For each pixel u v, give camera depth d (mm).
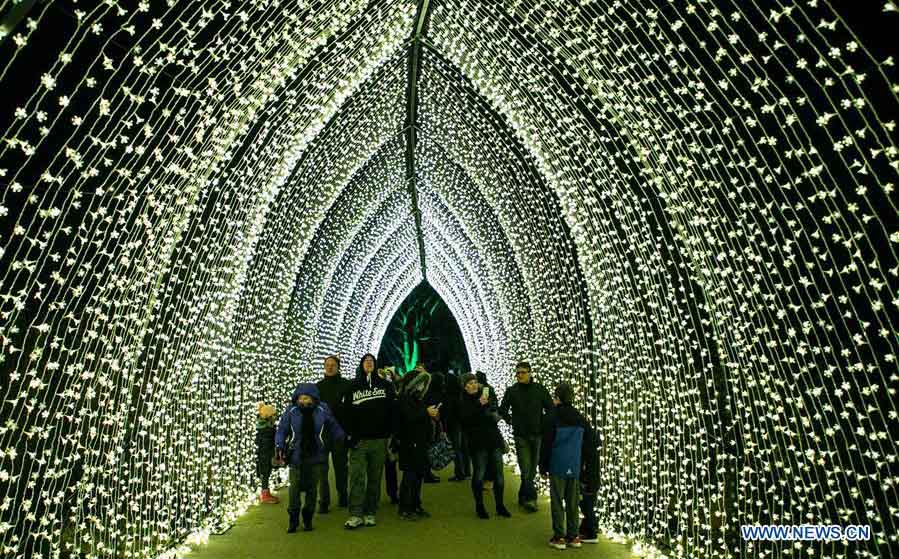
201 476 7723
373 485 7707
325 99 7836
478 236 13766
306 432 7527
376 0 6715
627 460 7641
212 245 7516
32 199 4266
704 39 6230
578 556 6348
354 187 12727
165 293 6754
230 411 8789
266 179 8250
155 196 6492
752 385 5559
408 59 8750
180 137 6090
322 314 15742
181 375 7387
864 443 5348
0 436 4652
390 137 10969
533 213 10422
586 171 7793
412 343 31875
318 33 6391
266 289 10211
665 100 5711
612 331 8000
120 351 5949
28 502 4867
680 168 5871
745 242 6363
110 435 6500
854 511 4770
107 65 4465
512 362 13438
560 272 9938
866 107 5070
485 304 15961
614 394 7891
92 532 5949
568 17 5844
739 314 6211
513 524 7656
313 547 6750
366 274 18578
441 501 9148
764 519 6250
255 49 6074
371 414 7629
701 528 6578
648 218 7930
